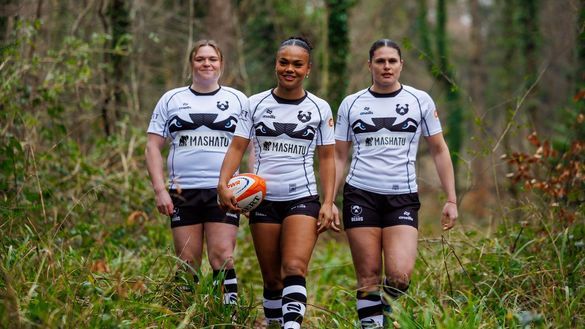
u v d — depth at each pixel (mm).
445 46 20469
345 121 5125
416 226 4941
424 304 5348
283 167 4859
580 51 10141
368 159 4996
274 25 14719
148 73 10758
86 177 7695
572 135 7875
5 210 5727
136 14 11188
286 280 4707
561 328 4594
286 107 4879
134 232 7699
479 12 24219
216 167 5254
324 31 12266
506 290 5512
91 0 9695
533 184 6383
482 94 22734
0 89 7102
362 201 4961
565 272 5441
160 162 5301
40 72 8297
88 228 6793
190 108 5289
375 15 16875
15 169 6484
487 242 6242
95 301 4539
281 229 4910
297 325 4598
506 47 20531
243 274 7426
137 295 5066
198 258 5270
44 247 5137
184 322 4375
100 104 9023
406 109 5004
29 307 4297
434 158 5145
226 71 11891
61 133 7836
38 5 8703
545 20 16391
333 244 9781
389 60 4949
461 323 4566
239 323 5000
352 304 6332
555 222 6211
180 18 11672
